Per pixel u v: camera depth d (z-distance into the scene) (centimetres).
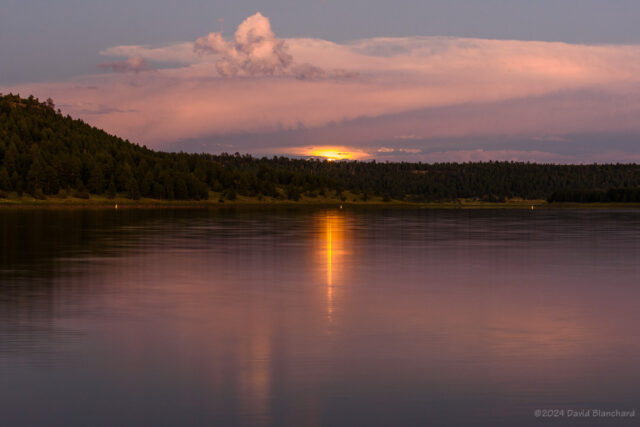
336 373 2134
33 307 3350
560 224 14812
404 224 14700
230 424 1698
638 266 5553
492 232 11175
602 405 1848
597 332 2777
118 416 1748
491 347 2491
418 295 3850
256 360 2294
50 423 1698
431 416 1761
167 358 2311
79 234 9738
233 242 8275
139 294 3838
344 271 5116
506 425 1706
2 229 10988
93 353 2373
